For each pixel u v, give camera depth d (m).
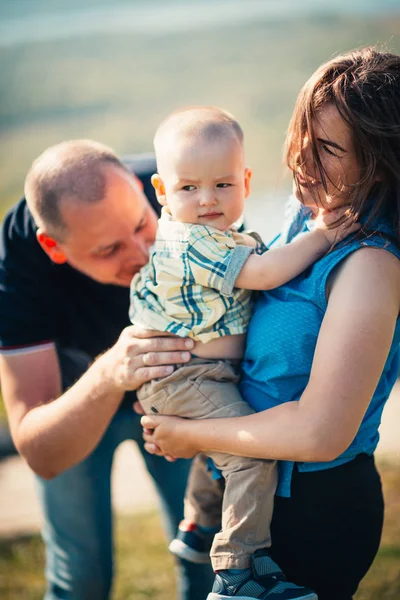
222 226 1.97
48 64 18.36
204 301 1.97
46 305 2.71
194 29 19.48
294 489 1.87
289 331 1.83
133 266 2.49
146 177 2.84
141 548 4.43
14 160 13.88
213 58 17.08
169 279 2.00
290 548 1.90
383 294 1.68
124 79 16.94
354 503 1.88
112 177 2.44
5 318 2.64
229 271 1.90
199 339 1.99
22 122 15.55
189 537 2.18
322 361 1.69
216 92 14.87
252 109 13.52
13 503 5.29
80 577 2.89
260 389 1.93
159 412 2.03
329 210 1.84
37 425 2.43
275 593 1.77
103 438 2.90
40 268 2.69
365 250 1.72
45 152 2.54
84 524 2.87
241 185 1.98
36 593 3.97
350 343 1.66
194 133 1.93
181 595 2.78
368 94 1.70
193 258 1.94
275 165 11.00
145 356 2.02
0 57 19.00
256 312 1.95
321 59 15.41
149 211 2.54
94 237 2.43
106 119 15.06
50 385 2.66
